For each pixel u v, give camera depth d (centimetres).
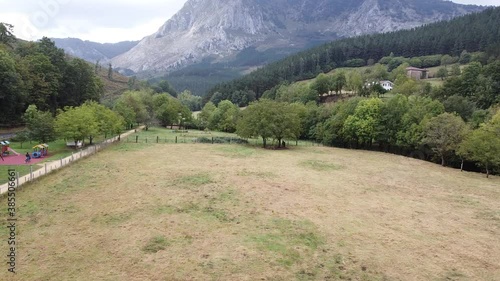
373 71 13775
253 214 2567
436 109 6544
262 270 1736
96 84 10200
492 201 3291
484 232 2436
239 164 4644
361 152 6744
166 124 10962
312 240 2136
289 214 2606
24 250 1853
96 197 2841
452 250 2100
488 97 7281
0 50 6719
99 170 3859
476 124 5878
